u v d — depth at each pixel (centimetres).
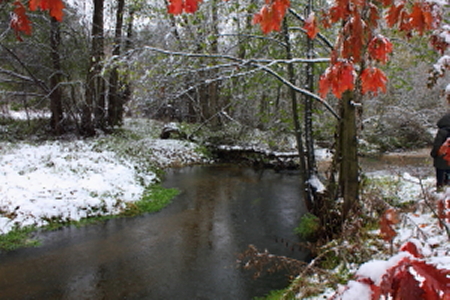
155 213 805
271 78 745
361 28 160
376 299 102
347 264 363
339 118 587
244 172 1329
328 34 660
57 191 769
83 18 1382
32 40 1323
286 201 924
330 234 587
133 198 870
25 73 1427
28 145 1215
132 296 460
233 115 1580
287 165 1395
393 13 185
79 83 1450
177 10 140
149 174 1147
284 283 489
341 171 594
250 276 512
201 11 636
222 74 682
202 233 687
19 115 1845
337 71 163
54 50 1364
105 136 1590
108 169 1016
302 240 646
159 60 616
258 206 876
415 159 1409
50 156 1042
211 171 1340
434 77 223
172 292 470
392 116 1384
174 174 1261
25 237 624
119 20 1296
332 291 337
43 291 465
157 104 707
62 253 579
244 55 791
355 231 386
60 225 689
